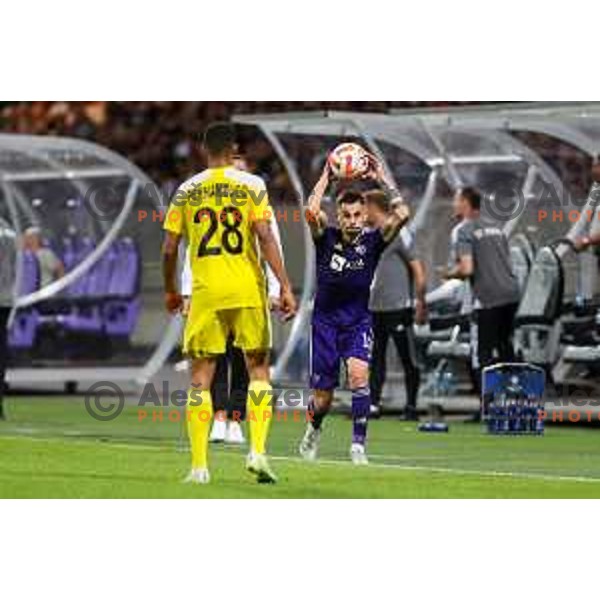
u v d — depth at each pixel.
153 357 82.00
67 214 86.62
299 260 80.25
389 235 48.75
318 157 73.25
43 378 86.19
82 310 86.56
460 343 69.81
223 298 42.78
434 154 72.50
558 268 68.06
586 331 68.06
